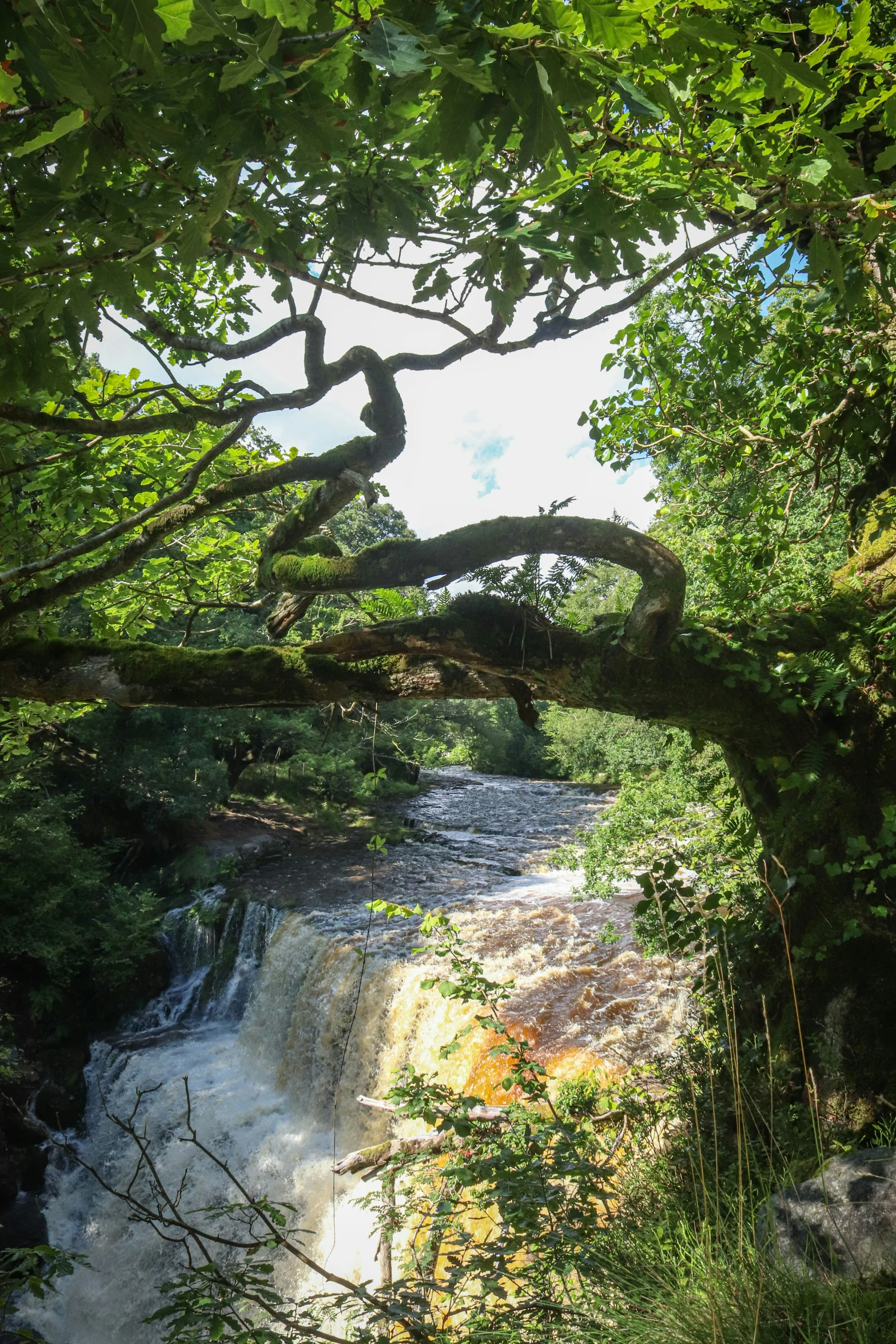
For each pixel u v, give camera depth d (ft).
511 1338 10.53
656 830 33.45
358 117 7.16
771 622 20.74
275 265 9.64
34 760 54.60
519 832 77.10
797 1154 17.33
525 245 8.15
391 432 14.28
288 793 78.79
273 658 18.29
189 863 62.90
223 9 4.72
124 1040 51.06
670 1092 21.15
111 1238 39.93
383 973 40.52
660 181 10.28
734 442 27.04
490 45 5.32
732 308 25.20
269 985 48.70
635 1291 10.93
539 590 17.65
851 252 12.68
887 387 23.65
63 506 16.83
